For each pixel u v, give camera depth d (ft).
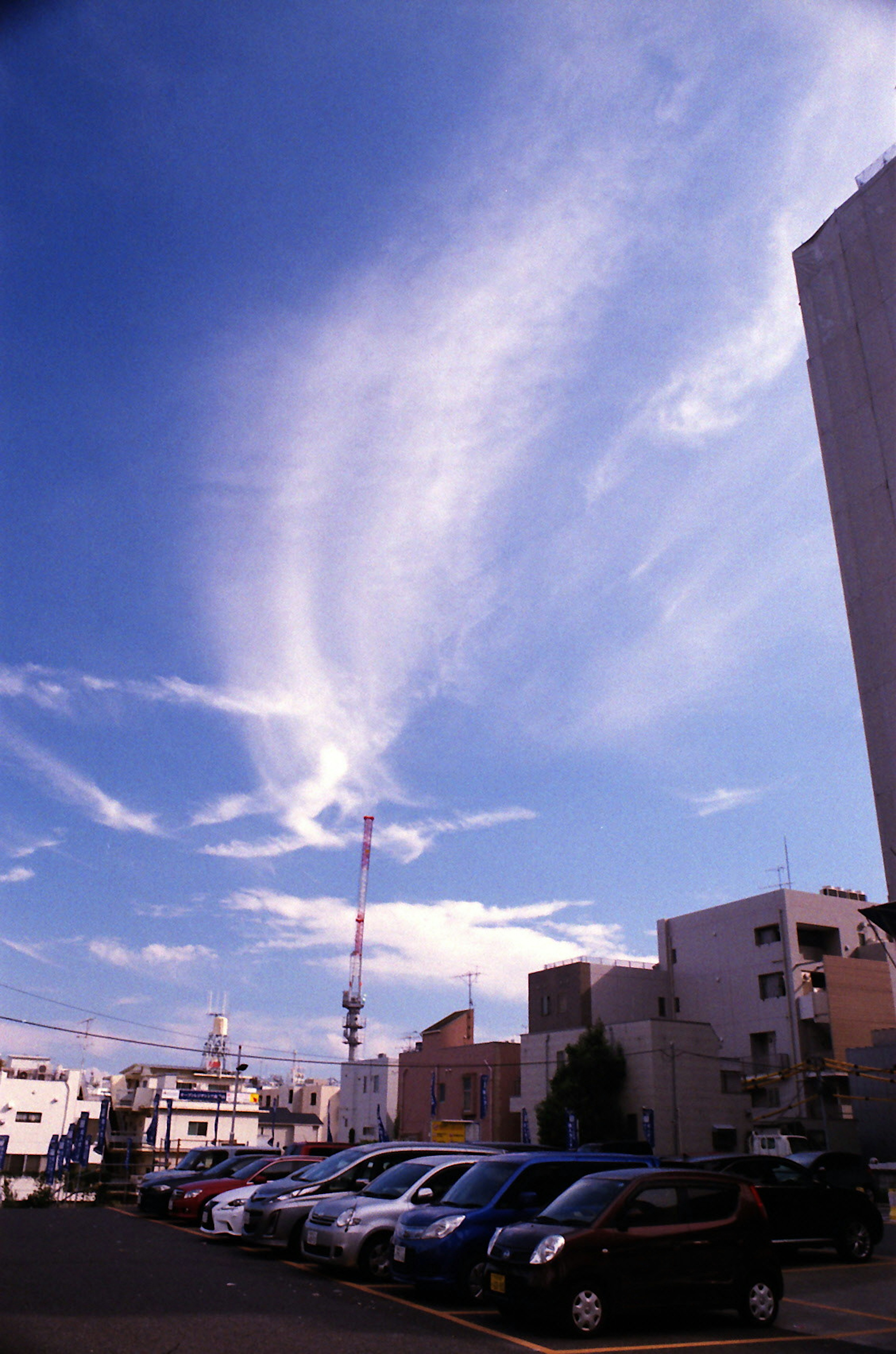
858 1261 56.95
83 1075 233.35
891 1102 139.44
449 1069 220.23
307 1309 37.91
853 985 182.50
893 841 101.30
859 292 114.93
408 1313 38.27
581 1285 34.65
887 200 112.47
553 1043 193.06
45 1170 169.17
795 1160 75.82
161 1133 193.88
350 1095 263.70
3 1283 41.55
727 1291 37.24
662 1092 164.86
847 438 113.80
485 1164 46.62
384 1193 49.73
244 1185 70.08
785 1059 183.52
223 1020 248.73
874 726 105.40
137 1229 68.74
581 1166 45.96
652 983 217.15
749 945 200.13
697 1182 39.17
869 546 109.09
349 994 436.35
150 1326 32.89
